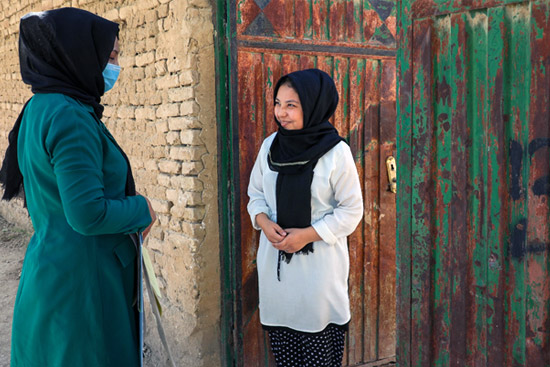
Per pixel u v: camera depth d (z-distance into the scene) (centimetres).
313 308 244
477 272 149
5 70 579
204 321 282
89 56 172
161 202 303
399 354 179
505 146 139
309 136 241
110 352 171
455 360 158
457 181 153
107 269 172
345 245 254
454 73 151
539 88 129
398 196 174
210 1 266
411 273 171
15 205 641
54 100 164
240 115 278
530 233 134
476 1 142
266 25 280
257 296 293
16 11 514
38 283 165
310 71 246
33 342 167
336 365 261
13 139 185
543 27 127
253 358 294
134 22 313
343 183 243
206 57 267
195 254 276
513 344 141
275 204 251
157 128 300
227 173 278
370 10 315
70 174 155
